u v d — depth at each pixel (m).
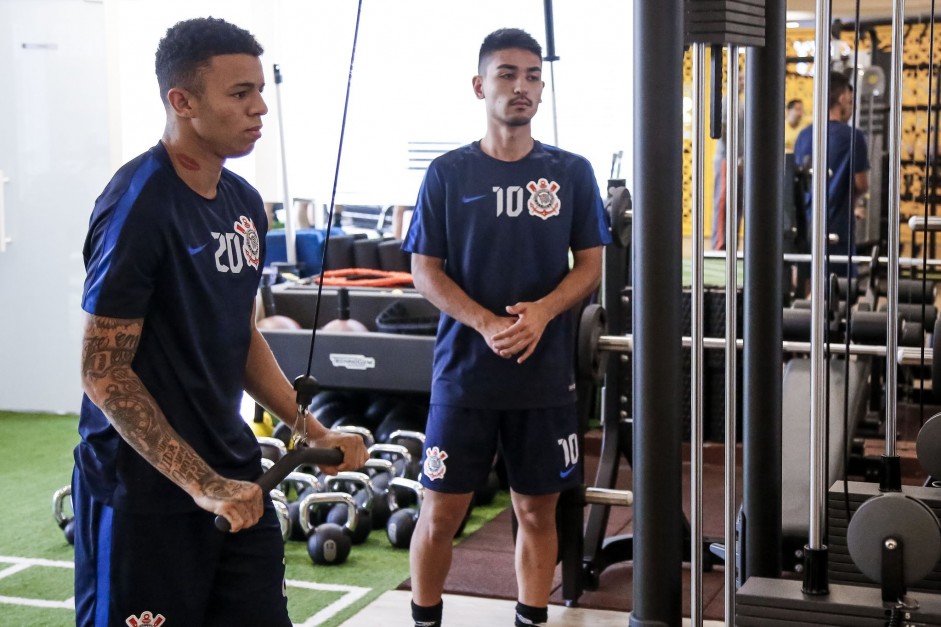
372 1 7.86
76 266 6.95
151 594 2.09
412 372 5.30
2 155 6.93
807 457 3.56
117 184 2.04
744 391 2.09
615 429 4.12
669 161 1.45
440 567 3.36
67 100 6.82
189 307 2.08
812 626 1.63
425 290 3.29
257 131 2.09
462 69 7.88
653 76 1.44
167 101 2.06
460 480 3.29
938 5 6.40
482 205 3.24
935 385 2.85
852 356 4.64
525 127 3.24
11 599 3.83
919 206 6.48
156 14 7.14
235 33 2.06
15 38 6.83
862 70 6.50
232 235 2.15
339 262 6.86
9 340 7.12
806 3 6.52
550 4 4.71
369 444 5.27
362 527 4.50
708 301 5.70
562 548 3.71
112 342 1.98
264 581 2.22
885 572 1.60
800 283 6.20
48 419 6.98
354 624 3.62
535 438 3.29
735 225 1.50
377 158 8.03
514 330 3.12
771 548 2.09
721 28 1.43
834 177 6.32
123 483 2.07
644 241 1.47
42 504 5.09
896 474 2.05
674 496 1.52
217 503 1.94
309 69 8.02
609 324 4.02
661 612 1.53
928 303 5.55
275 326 5.62
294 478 4.71
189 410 2.11
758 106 2.02
